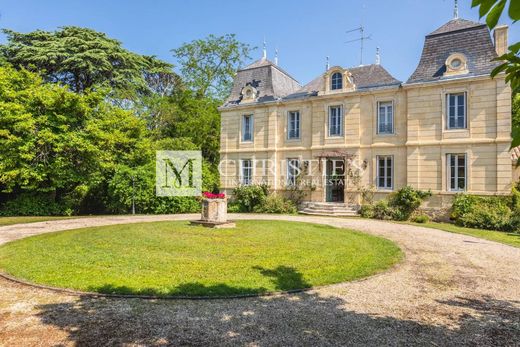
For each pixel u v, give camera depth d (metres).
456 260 7.55
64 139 15.76
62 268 6.41
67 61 21.83
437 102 15.70
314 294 5.21
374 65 18.67
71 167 16.56
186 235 9.84
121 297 4.98
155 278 5.82
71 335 3.81
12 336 3.79
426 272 6.56
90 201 19.23
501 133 14.34
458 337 3.85
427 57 16.50
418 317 4.39
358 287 5.57
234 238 9.45
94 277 5.86
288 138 20.19
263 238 9.55
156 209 18.17
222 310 4.55
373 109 17.48
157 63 29.11
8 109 14.90
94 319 4.24
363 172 17.66
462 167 15.25
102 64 23.25
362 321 4.24
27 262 6.84
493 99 14.54
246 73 22.88
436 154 15.66
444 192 15.38
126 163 19.02
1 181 15.30
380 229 12.27
